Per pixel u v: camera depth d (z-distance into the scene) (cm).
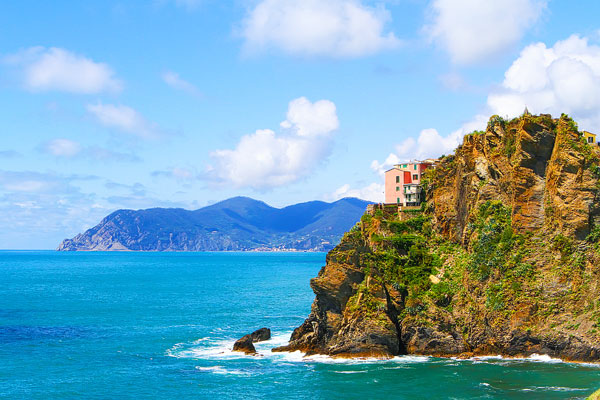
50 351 9712
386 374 8025
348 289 9500
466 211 10200
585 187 8900
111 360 9075
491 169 9994
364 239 10556
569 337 8419
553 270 8844
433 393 7138
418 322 9250
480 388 7256
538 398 6812
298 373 8206
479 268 9419
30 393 7431
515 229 9350
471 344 9075
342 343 9188
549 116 9494
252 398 7175
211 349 9819
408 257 10262
